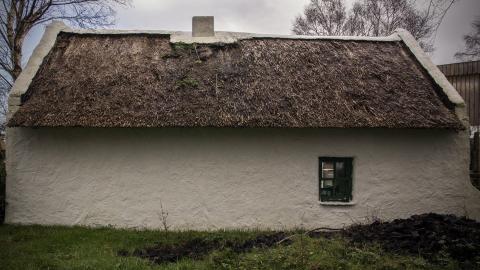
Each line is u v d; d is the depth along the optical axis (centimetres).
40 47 1009
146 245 795
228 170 927
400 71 1027
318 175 938
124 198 919
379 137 946
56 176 918
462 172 965
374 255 677
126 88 919
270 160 930
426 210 955
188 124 852
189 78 949
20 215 917
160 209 920
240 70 984
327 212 936
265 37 1110
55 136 917
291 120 870
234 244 782
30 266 662
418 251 712
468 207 963
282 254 684
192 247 779
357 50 1087
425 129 950
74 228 894
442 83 997
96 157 920
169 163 923
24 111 866
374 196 945
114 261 686
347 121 879
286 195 931
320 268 637
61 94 901
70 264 675
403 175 952
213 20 1125
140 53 1028
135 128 918
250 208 927
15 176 916
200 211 923
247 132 927
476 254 692
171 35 1102
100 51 1028
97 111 866
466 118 952
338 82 968
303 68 1002
